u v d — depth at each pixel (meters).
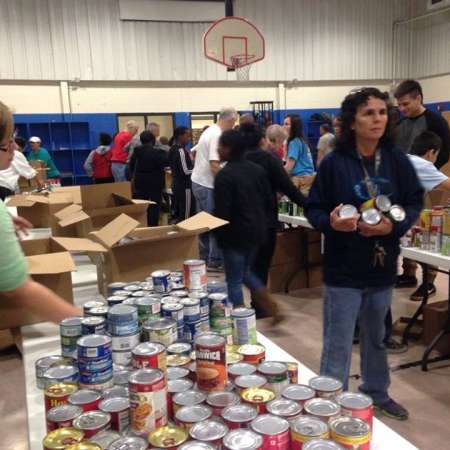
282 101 10.51
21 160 3.39
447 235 2.47
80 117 9.20
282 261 4.23
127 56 9.27
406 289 4.15
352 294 1.85
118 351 1.25
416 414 2.34
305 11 10.35
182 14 9.45
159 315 1.40
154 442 0.88
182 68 9.66
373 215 1.68
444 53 10.41
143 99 9.55
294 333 3.38
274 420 0.91
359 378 2.69
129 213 2.75
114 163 7.59
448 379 2.69
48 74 8.85
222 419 0.94
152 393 0.96
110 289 1.70
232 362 1.22
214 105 10.04
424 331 3.10
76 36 8.91
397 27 10.98
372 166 1.82
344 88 10.90
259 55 8.65
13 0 8.46
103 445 0.90
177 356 1.25
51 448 0.87
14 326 1.90
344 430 0.87
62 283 1.96
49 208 3.12
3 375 2.75
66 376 1.14
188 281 1.67
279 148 4.20
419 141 2.69
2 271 0.95
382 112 1.73
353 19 10.68
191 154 6.12
